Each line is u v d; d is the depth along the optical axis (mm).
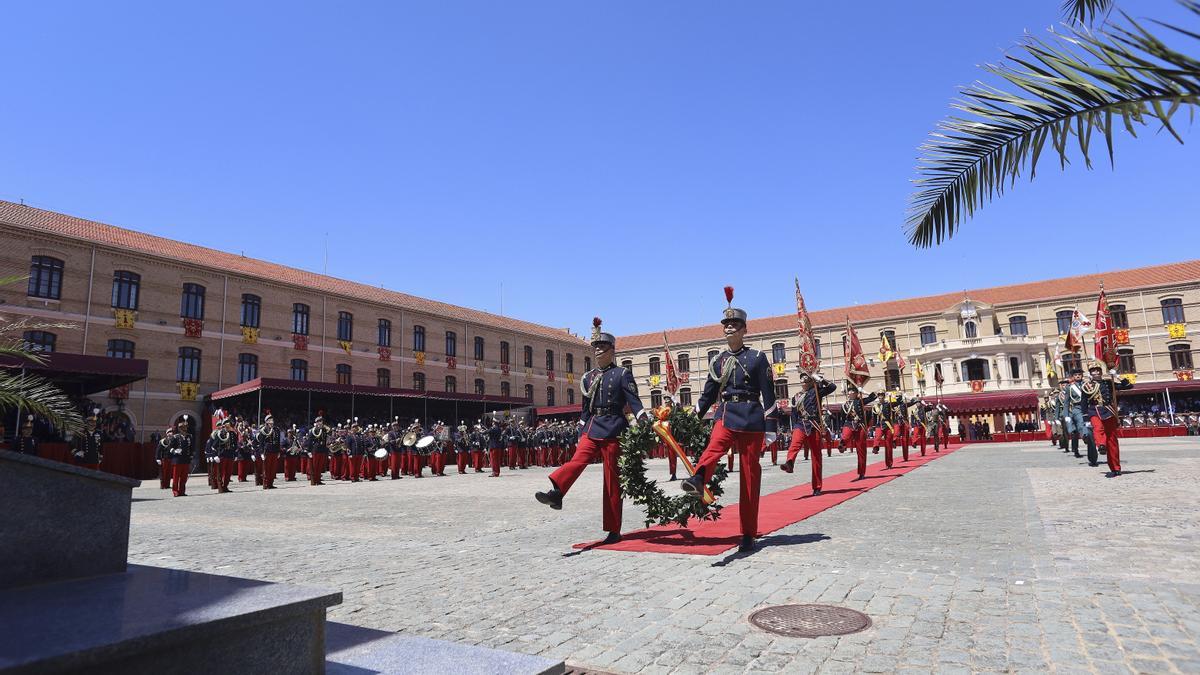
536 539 7488
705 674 3246
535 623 4168
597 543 6867
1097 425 12594
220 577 3004
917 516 7992
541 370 53719
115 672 2006
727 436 6340
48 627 2127
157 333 30656
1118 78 2629
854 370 14031
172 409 30719
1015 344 47438
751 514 6262
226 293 33625
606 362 7266
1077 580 4660
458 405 41344
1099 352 12867
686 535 7176
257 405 33500
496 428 22953
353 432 22172
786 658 3410
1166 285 45375
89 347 28375
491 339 49281
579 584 5156
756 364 6480
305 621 2627
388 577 5668
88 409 22172
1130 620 3758
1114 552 5516
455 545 7281
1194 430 37375
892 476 14156
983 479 12602
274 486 19812
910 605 4211
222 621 2244
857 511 8656
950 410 46156
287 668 2531
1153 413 42531
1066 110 2975
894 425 18719
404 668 2982
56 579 2867
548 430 30109
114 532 3115
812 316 55969
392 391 33375
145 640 2031
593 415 7125
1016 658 3273
